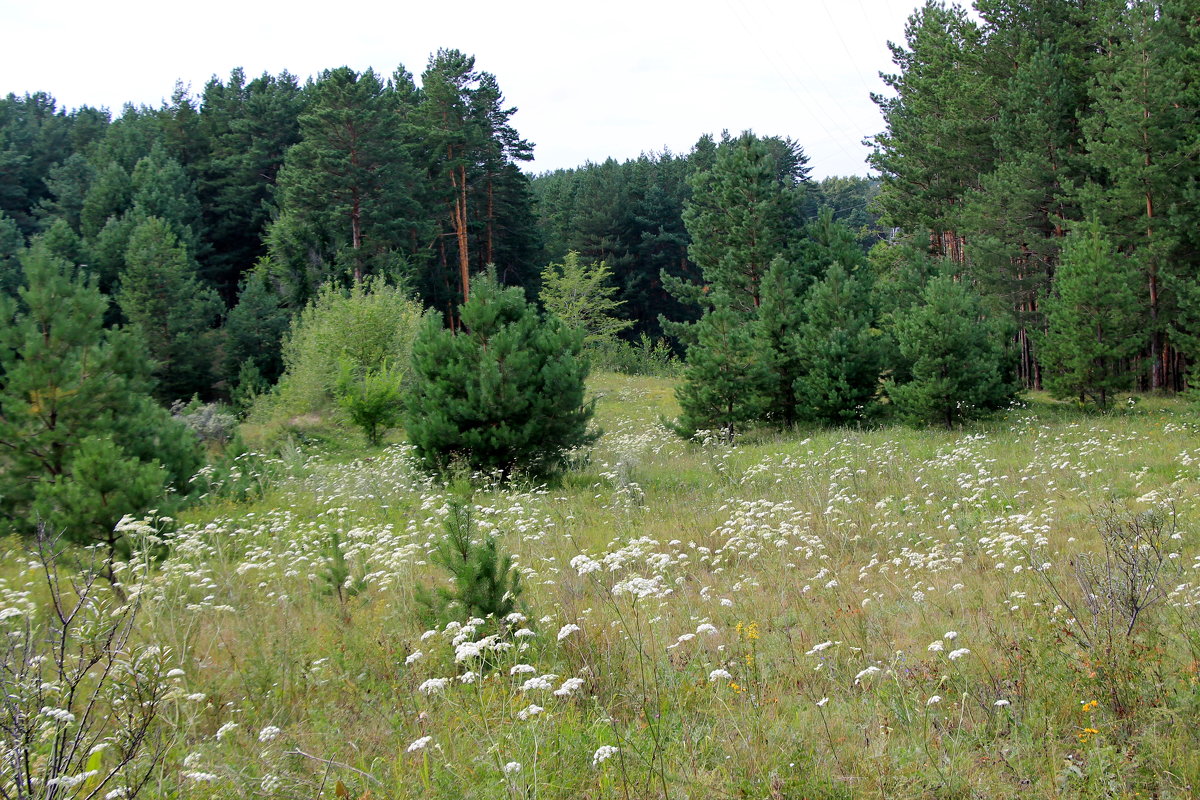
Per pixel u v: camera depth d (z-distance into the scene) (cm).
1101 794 373
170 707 559
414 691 573
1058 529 951
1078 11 3253
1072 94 3048
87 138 6969
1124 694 461
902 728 468
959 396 2116
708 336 2297
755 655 602
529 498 1334
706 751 446
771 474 1510
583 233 6550
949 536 967
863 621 651
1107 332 2214
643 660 587
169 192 5156
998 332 2575
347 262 4409
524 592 767
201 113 6103
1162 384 2780
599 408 3331
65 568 959
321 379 2995
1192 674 463
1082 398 2272
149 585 745
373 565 902
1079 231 2727
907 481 1345
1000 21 3400
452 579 825
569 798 410
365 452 2444
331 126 4456
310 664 636
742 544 952
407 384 3005
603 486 1559
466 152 5200
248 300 4400
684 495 1445
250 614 772
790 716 507
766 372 2303
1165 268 2583
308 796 431
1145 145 2578
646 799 391
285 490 1697
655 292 6894
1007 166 3023
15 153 6088
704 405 2273
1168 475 1227
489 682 561
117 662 543
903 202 4025
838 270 2486
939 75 3797
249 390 3697
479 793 404
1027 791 386
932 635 623
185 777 452
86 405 1240
